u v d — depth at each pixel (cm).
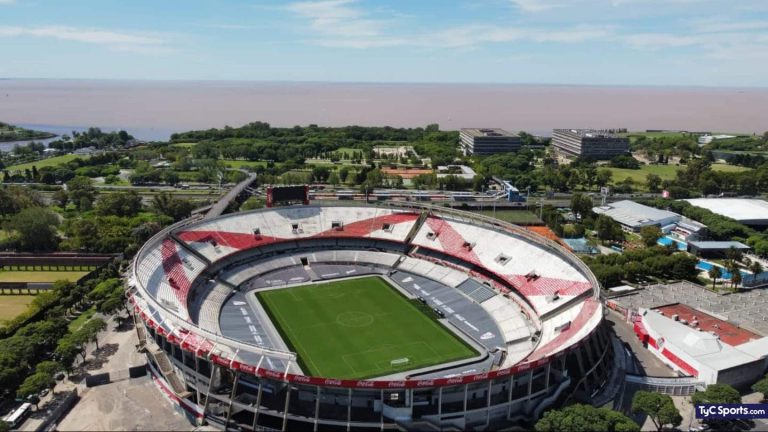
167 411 9006
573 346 9025
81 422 8631
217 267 14538
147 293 10231
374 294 13762
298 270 15288
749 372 10244
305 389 8906
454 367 10256
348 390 8556
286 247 16262
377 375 9931
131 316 12725
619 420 7862
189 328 9219
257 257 15575
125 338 11694
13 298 14075
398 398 8681
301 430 8425
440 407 8419
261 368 8306
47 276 15738
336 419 8362
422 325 12056
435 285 14350
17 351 9831
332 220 17212
